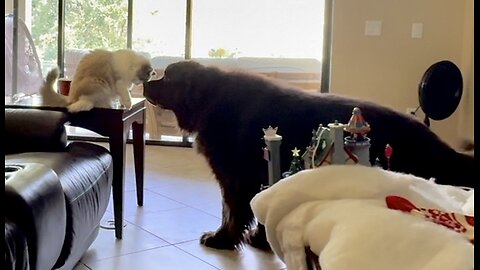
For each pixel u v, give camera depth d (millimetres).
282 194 1506
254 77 2963
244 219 2922
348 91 5027
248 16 5770
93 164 2611
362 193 1439
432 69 4555
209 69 2984
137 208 3580
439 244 1188
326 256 1228
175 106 2992
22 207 1709
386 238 1210
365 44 4957
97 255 2770
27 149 2611
